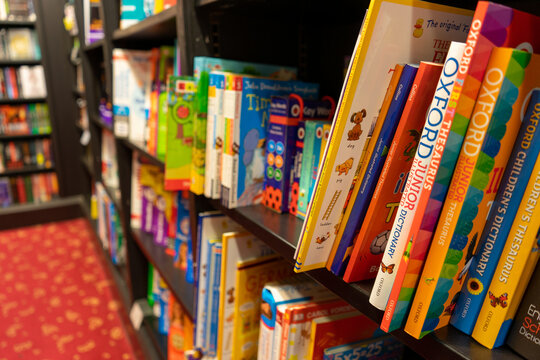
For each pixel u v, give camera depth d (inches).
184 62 36.6
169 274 54.0
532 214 15.5
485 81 15.1
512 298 16.3
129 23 57.2
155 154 49.3
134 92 59.3
